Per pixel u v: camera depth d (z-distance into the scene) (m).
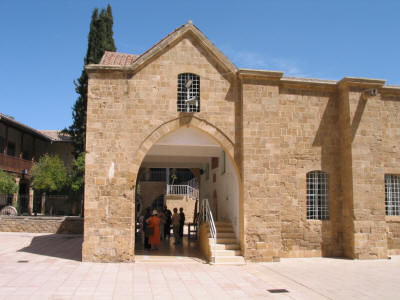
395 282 11.48
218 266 13.82
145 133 14.71
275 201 15.02
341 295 9.95
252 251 14.62
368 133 16.12
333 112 16.70
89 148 14.31
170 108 14.99
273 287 10.72
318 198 16.38
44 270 12.23
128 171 14.39
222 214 19.20
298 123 16.31
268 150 15.22
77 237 23.05
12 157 32.50
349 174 15.90
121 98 14.73
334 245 16.03
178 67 15.27
